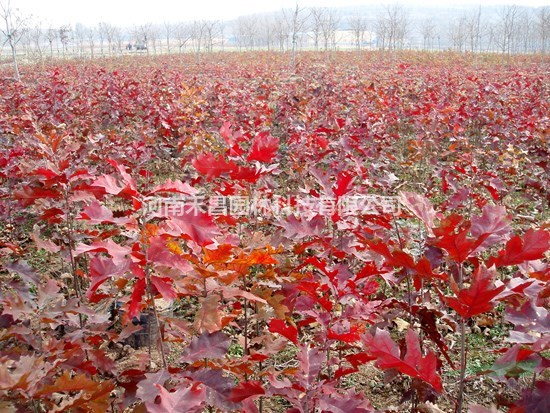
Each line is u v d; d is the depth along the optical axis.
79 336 2.10
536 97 10.36
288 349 3.37
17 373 1.56
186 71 21.25
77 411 1.85
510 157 6.07
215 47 75.75
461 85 13.34
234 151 2.60
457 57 31.70
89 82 14.41
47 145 3.15
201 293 1.99
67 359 1.93
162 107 8.42
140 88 11.70
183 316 3.79
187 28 67.56
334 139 6.30
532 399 1.55
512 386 1.89
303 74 17.09
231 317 1.96
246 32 67.94
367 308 2.11
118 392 2.72
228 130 2.53
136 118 9.55
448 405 2.91
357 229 2.54
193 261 1.89
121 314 3.39
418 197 1.98
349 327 2.20
